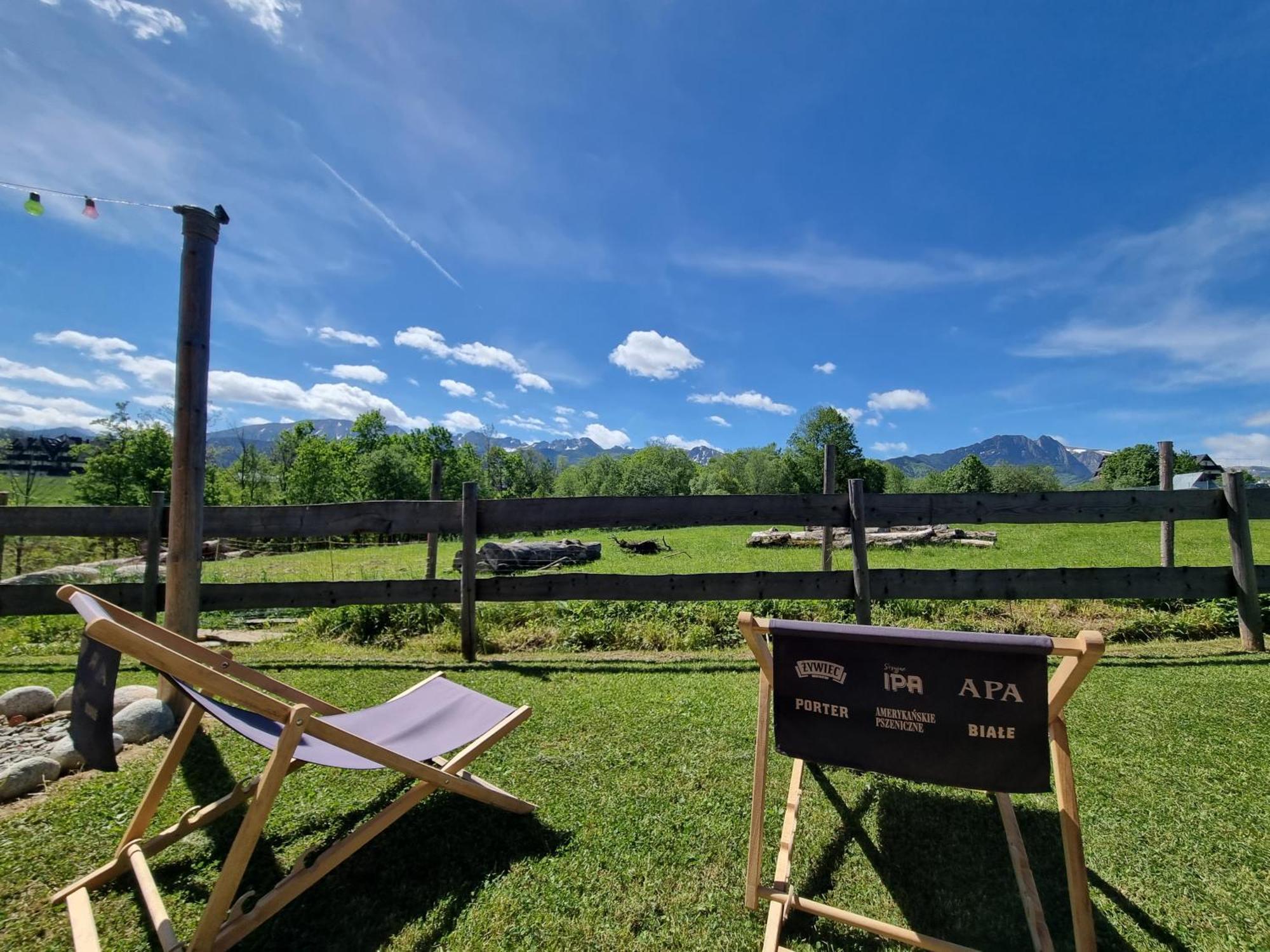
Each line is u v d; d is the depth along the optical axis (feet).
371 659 15.43
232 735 10.32
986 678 5.07
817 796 8.32
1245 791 8.36
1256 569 15.75
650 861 6.93
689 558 40.04
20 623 18.94
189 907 6.19
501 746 9.82
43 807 8.00
